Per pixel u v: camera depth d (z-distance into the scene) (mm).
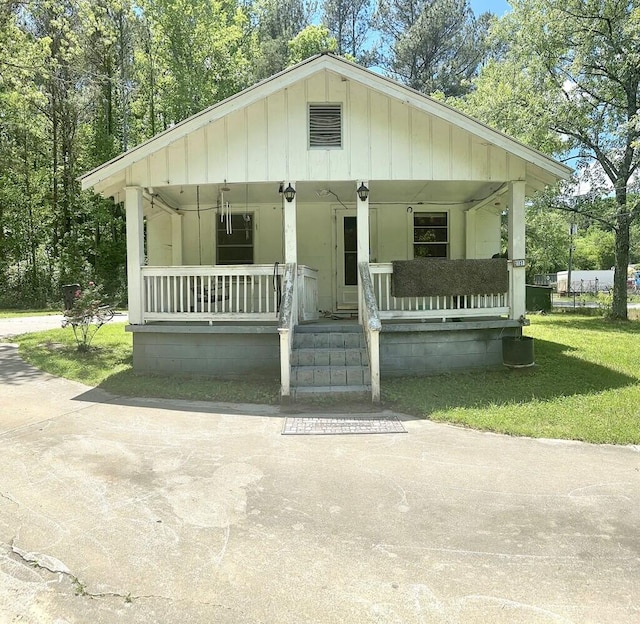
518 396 6508
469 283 7898
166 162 7922
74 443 4863
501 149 7953
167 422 5602
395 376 7766
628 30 14047
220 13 25578
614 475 4082
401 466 4301
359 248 7922
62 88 23234
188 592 2537
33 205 25297
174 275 7941
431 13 30625
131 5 21734
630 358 8859
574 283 49688
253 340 7855
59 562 2797
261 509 3477
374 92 7879
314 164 7910
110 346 10594
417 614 2371
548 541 3047
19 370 8523
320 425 5504
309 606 2432
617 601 2463
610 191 16516
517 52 17281
